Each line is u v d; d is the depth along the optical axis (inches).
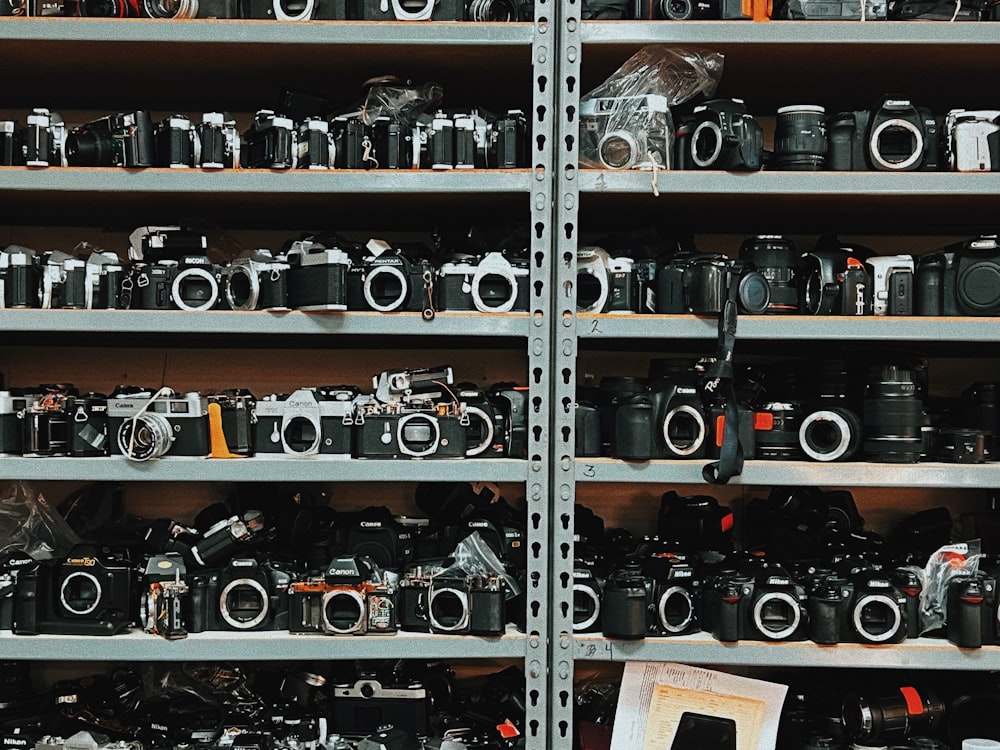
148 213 100.6
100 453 86.2
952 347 104.0
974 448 84.7
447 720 92.7
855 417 85.0
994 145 83.7
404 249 97.5
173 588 83.6
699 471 83.4
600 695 100.0
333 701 90.6
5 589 85.1
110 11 85.6
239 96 101.8
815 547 97.2
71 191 87.0
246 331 84.4
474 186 83.9
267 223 105.6
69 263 85.4
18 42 84.3
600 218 101.0
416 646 83.6
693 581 87.3
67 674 107.6
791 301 86.1
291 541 94.6
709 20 84.5
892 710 85.1
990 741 82.7
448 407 85.9
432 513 99.8
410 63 90.0
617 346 107.9
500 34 83.4
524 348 110.3
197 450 85.4
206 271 86.2
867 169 85.3
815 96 101.0
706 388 86.1
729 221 102.7
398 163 85.8
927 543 100.1
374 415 85.9
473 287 84.7
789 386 96.3
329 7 84.4
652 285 87.6
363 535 92.4
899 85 96.6
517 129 85.8
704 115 84.4
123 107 106.2
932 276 84.9
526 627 83.5
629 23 83.1
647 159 85.2
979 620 81.3
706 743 86.0
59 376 110.4
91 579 84.2
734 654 82.9
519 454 86.1
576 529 98.9
